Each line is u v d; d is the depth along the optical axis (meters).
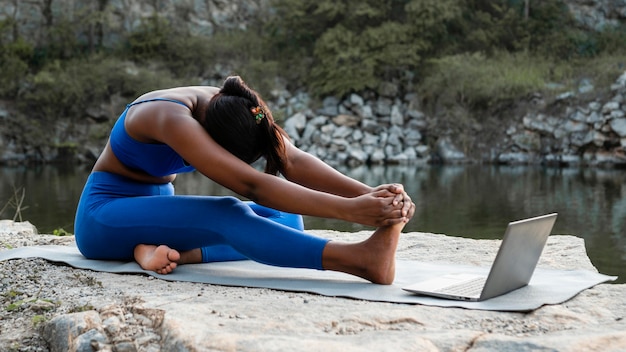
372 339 1.63
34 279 2.33
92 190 2.54
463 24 21.14
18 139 18.56
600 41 20.55
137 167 2.50
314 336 1.65
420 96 19.08
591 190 11.07
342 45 19.95
